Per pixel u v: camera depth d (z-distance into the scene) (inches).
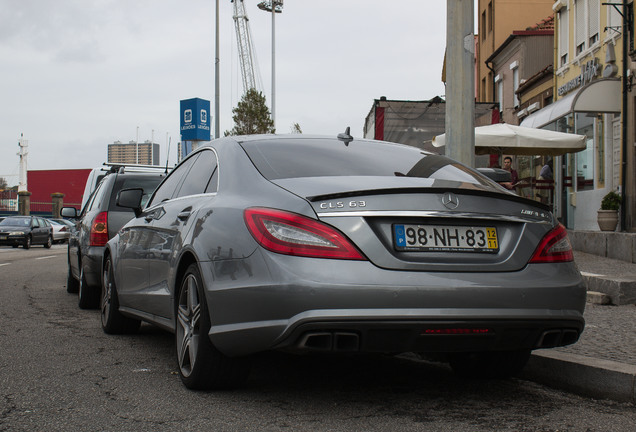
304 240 146.2
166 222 208.1
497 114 828.0
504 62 1309.1
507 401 170.1
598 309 310.8
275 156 182.1
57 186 3467.0
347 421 149.3
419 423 148.4
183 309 183.5
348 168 176.6
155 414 154.3
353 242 145.9
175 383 185.0
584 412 159.9
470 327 146.8
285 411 156.9
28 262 791.1
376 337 144.0
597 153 732.0
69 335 266.2
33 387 180.2
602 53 754.2
